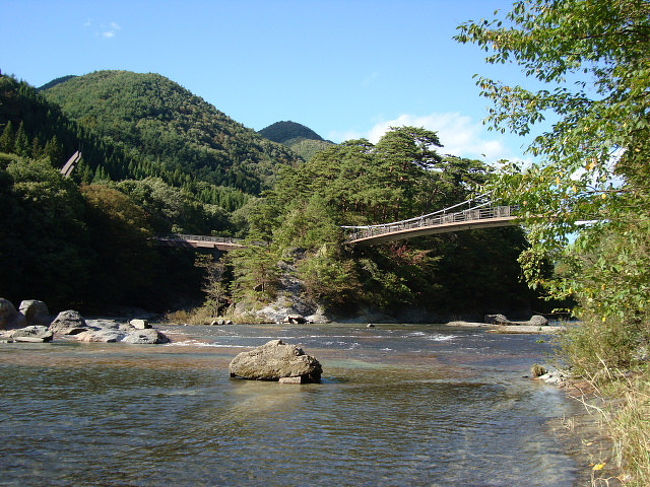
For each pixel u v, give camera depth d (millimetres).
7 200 53469
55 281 54312
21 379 13453
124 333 27094
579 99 8062
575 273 7488
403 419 9523
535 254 7758
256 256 56594
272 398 11422
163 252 80625
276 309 53125
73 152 135750
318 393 12180
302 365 13836
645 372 9312
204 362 17672
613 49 7422
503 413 10102
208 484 6012
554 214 6727
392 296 59250
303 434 8336
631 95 6219
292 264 60312
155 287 74562
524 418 9656
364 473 6473
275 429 8633
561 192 6590
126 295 68062
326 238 60219
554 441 7980
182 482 6070
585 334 12539
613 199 6379
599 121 6367
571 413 10016
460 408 10578
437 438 8188
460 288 66938
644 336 11328
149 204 91062
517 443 7895
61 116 151625
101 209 66000
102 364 16750
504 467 6730
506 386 13461
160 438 7980
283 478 6250
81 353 19953
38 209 55688
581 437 8133
